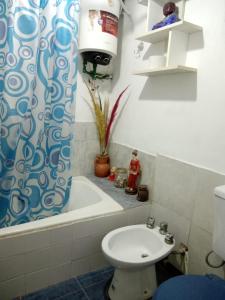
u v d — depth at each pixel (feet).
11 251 4.60
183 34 4.97
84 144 7.87
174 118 5.57
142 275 4.91
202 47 4.78
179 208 5.54
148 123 6.38
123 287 4.82
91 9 6.12
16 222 5.58
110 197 6.43
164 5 5.36
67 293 5.12
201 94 4.88
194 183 5.13
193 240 5.27
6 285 4.72
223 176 4.54
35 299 4.91
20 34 4.94
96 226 5.50
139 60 6.57
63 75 5.55
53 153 5.75
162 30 4.97
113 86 7.84
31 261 4.88
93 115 7.85
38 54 5.26
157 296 3.42
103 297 5.07
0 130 5.06
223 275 4.73
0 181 5.24
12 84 5.00
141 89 6.56
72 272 5.49
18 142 5.26
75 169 7.90
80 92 7.47
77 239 5.32
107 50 6.39
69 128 5.88
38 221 5.03
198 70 4.90
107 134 7.82
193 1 4.92
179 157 5.51
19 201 5.57
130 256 4.99
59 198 6.07
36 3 4.98
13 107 5.06
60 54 5.44
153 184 6.25
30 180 5.60
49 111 5.62
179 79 5.35
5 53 4.88
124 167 7.40
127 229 5.32
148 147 6.45
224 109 4.47
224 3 4.34
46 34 5.25
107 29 6.29
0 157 5.15
